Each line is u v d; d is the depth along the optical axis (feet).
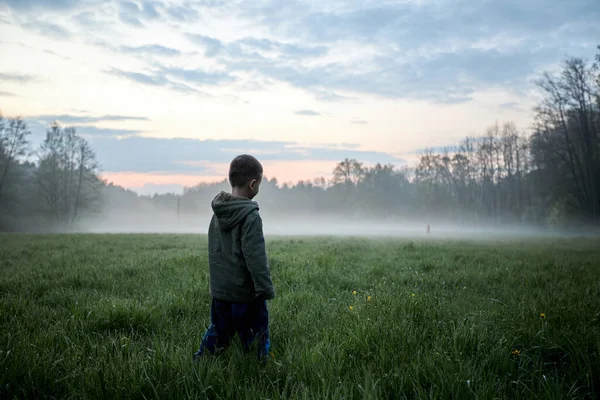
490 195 252.62
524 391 7.73
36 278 21.89
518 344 10.32
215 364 8.44
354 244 52.54
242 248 8.79
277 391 7.16
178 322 13.12
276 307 14.83
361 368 8.59
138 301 15.19
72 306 14.30
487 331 10.82
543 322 11.66
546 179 179.73
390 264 28.58
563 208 151.02
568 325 11.51
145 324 12.45
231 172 9.41
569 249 48.98
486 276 22.91
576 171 155.22
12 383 7.84
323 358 9.05
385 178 343.05
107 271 23.82
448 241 72.64
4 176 164.86
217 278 9.21
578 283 20.68
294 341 10.16
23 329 11.46
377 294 15.51
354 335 10.34
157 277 21.57
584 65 143.33
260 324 9.35
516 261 31.22
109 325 12.43
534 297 16.75
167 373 8.11
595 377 8.43
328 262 28.02
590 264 30.14
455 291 18.81
